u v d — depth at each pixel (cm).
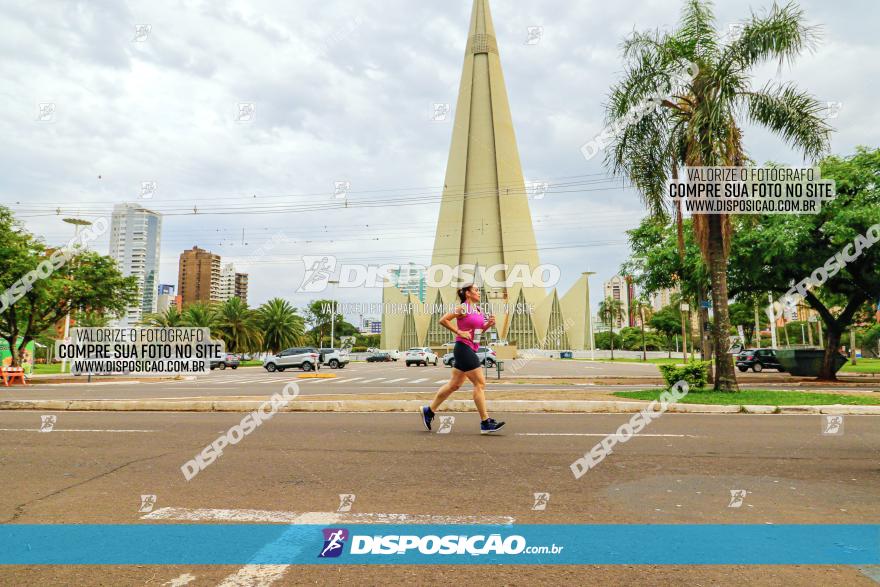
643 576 284
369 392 1548
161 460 554
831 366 2088
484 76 10119
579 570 291
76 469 514
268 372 3366
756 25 1207
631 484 459
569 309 9950
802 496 426
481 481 468
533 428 771
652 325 8981
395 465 529
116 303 2906
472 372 709
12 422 852
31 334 2739
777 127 1267
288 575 285
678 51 1272
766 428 776
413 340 10150
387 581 278
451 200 10000
